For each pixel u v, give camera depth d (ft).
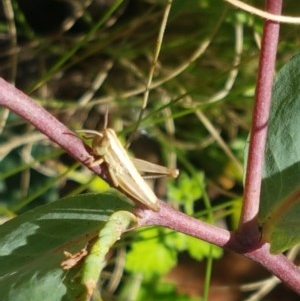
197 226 0.34
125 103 0.75
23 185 0.77
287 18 0.33
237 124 0.77
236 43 0.69
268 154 0.38
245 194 0.35
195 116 0.78
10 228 0.36
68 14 0.86
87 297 0.28
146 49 0.75
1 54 0.75
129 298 0.71
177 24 0.72
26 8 0.85
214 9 0.68
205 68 0.72
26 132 0.77
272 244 0.35
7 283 0.34
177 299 0.72
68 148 0.31
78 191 0.62
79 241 0.35
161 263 0.70
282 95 0.39
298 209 0.35
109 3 0.80
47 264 0.34
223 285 0.79
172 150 0.75
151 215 0.33
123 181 0.32
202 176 0.74
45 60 0.82
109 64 0.76
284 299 0.80
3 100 0.30
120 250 0.72
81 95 0.81
